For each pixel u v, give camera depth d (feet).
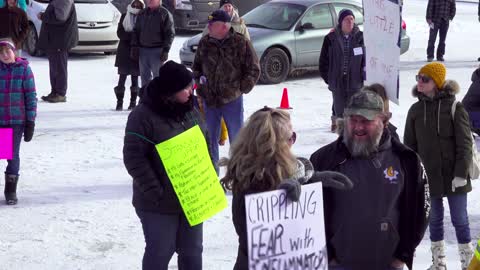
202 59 25.17
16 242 21.07
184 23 69.21
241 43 24.99
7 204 24.18
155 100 15.71
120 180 27.35
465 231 18.63
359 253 13.32
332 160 13.47
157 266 15.94
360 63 29.94
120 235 21.91
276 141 12.16
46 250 20.61
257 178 12.05
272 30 51.52
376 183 13.19
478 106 30.17
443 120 17.99
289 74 53.21
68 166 28.96
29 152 30.86
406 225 13.56
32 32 57.62
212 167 16.15
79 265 19.66
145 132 15.64
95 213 23.65
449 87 18.01
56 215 23.34
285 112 12.48
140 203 15.93
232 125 25.35
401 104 43.50
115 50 58.95
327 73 30.86
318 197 12.09
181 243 16.29
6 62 23.11
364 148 13.20
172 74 15.58
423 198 13.50
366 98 13.10
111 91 45.73
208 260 20.10
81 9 57.98
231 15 29.53
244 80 24.97
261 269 11.65
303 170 12.47
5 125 23.39
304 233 11.98
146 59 38.27
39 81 48.21
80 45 57.36
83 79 49.52
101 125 36.32
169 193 15.75
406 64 59.88
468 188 18.47
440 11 60.03
